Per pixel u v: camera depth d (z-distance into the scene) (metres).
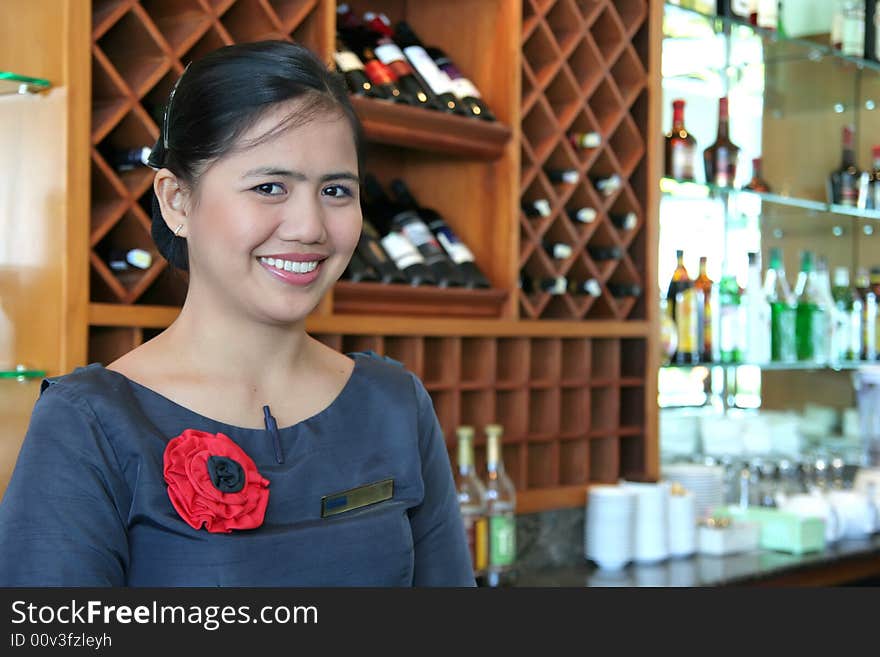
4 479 1.74
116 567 0.90
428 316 2.37
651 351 2.89
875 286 3.93
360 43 2.46
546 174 2.69
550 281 2.61
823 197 3.78
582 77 2.79
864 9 3.83
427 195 2.66
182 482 0.91
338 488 1.00
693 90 3.31
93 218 1.78
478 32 2.58
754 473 3.37
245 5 2.03
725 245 3.41
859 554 2.95
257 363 1.00
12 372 1.68
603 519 2.67
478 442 2.53
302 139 0.92
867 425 3.79
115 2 1.80
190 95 0.94
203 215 0.94
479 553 2.40
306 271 0.95
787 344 3.52
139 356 0.99
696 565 2.72
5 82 1.68
